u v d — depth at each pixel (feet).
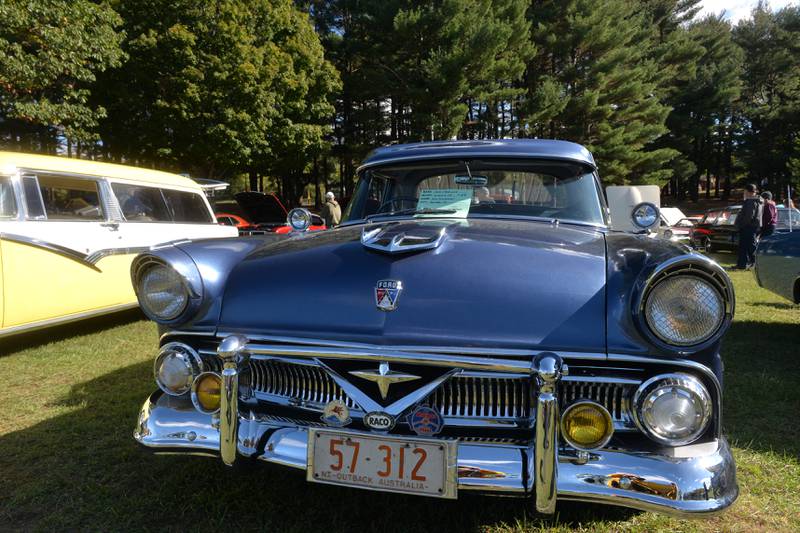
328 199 34.83
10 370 14.78
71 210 18.28
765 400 11.96
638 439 6.12
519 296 6.37
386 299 6.54
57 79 42.22
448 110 82.79
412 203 9.93
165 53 55.21
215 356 7.29
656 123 113.09
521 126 91.61
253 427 6.81
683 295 5.84
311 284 7.04
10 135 61.16
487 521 7.54
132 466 9.20
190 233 23.38
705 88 139.54
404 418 6.46
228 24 57.98
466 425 6.32
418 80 85.40
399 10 83.30
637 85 102.12
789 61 163.02
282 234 9.57
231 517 7.66
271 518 7.59
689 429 5.82
